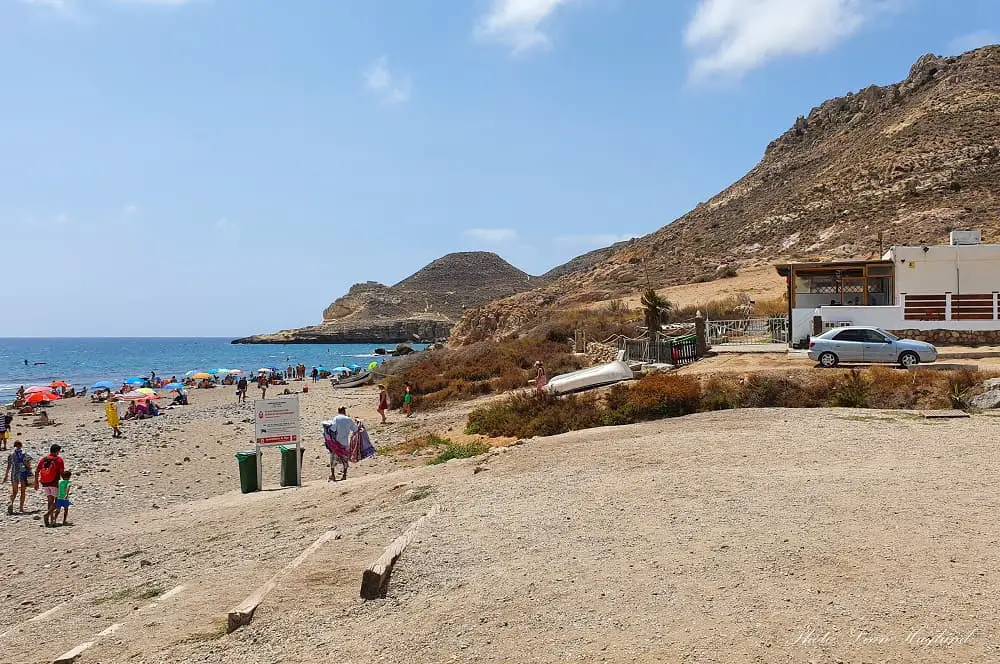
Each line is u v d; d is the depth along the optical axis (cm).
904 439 1227
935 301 2669
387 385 4447
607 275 8856
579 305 6800
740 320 3803
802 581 604
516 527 843
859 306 2847
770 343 3247
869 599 560
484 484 1138
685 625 538
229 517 1358
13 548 1397
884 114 10562
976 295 2641
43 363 12975
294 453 1766
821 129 12000
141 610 782
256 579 841
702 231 10038
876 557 648
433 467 1438
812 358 2252
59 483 1602
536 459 1289
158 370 10669
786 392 1839
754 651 490
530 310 7438
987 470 970
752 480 974
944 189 7438
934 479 926
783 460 1104
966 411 1558
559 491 1015
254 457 1741
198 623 713
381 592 687
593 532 794
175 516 1498
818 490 895
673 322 4372
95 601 906
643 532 777
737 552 684
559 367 3384
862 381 1817
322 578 768
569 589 630
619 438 1436
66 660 661
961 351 2459
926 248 2894
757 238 8438
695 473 1043
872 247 6397
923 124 9056
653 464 1141
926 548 664
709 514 823
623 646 516
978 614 525
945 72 10438
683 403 1858
